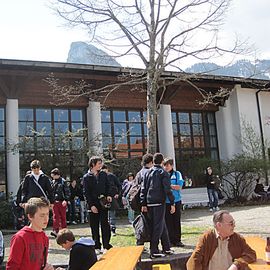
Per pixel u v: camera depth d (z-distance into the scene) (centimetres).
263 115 2209
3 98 1677
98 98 1823
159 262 659
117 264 462
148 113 1200
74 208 1441
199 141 2145
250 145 2112
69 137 1648
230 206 1866
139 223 699
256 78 2066
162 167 724
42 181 859
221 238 422
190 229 1055
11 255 375
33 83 1727
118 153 1894
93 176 755
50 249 856
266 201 1952
